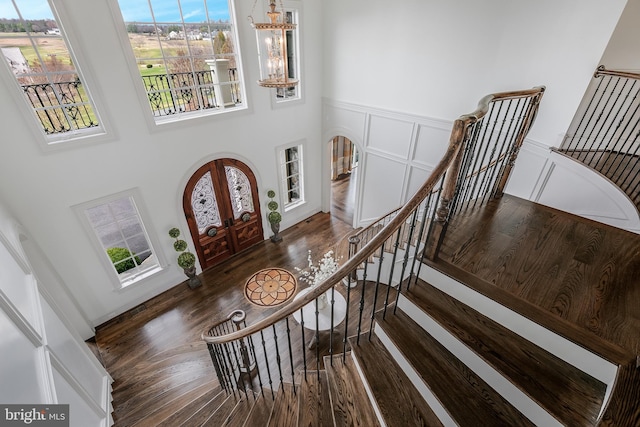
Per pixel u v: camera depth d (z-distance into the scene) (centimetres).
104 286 418
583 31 280
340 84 550
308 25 512
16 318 160
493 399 150
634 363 132
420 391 168
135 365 367
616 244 214
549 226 237
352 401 188
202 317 442
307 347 382
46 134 334
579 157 323
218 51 444
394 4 423
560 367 148
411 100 459
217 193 506
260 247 598
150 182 420
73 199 360
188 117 434
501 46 343
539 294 170
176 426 258
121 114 368
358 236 461
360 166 582
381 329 190
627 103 361
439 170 146
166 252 471
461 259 198
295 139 585
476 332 166
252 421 230
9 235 259
